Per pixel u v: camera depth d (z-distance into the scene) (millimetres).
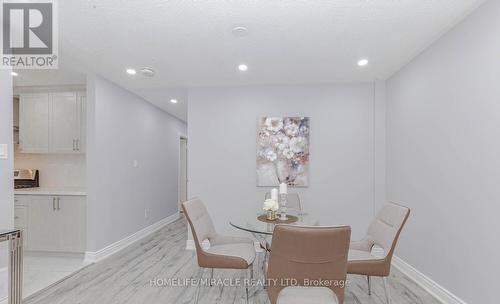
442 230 2379
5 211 2172
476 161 1999
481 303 1941
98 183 3330
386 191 3570
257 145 3789
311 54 2771
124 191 3922
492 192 1857
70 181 3943
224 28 2238
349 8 1959
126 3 1886
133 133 4207
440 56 2412
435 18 2107
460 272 2152
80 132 3623
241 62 2990
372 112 3672
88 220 3262
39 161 4020
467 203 2088
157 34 2340
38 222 3377
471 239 2041
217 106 3885
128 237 3998
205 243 3695
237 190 3834
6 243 2176
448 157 2309
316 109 3754
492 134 1859
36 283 2664
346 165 3693
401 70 3148
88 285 2637
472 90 2039
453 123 2250
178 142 6230
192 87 3916
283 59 2902
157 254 3539
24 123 3734
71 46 2570
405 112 3055
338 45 2564
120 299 2375
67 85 3736
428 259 2582
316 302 1574
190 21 2129
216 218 3848
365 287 2623
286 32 2307
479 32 1964
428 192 2594
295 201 3211
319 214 3703
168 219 5539
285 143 3730
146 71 3186
